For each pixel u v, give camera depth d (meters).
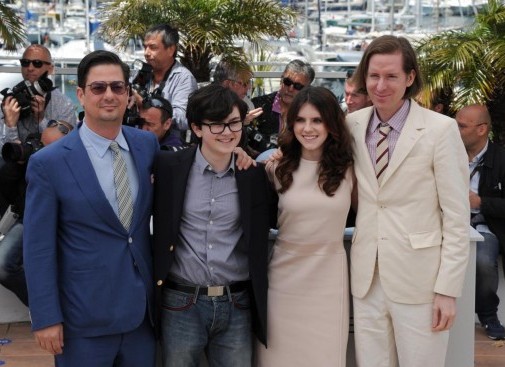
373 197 3.16
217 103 3.04
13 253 4.47
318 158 3.23
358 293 3.25
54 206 3.00
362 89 3.28
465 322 3.58
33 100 5.11
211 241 3.15
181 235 3.17
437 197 3.12
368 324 3.25
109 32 7.06
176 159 3.18
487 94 5.77
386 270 3.15
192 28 6.68
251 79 6.80
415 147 3.09
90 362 3.06
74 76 6.52
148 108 4.62
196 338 3.18
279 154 3.29
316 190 3.21
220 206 3.14
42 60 5.54
